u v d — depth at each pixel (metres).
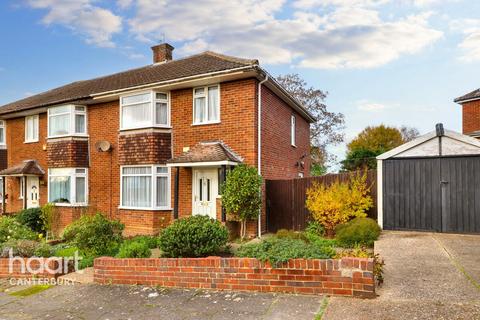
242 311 5.31
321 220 10.76
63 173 16.12
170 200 13.55
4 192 18.62
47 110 16.98
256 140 12.21
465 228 9.79
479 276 5.86
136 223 13.74
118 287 7.10
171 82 12.90
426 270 6.32
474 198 9.75
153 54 19.28
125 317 5.48
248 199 11.14
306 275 5.84
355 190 10.55
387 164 10.80
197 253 7.76
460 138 9.99
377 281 5.77
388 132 40.75
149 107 13.62
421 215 10.31
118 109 15.16
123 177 14.43
